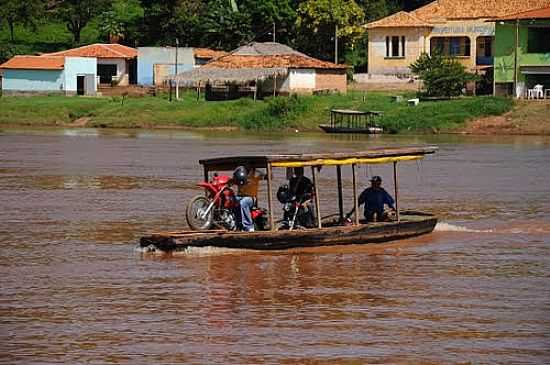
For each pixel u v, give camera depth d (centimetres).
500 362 3369
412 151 5725
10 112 18488
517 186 8488
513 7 19675
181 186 8312
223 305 4100
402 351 3478
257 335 3662
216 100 19062
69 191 7912
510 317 3931
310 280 4572
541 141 14212
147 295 4269
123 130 16925
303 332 3706
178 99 19012
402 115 16238
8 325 3788
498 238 5769
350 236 5372
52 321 3850
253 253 5144
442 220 6456
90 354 3434
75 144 13338
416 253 5259
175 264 4897
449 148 12825
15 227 6053
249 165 5322
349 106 17038
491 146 13212
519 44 17275
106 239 5625
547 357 3425
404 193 7956
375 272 4762
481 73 18975
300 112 17088
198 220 5247
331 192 7900
